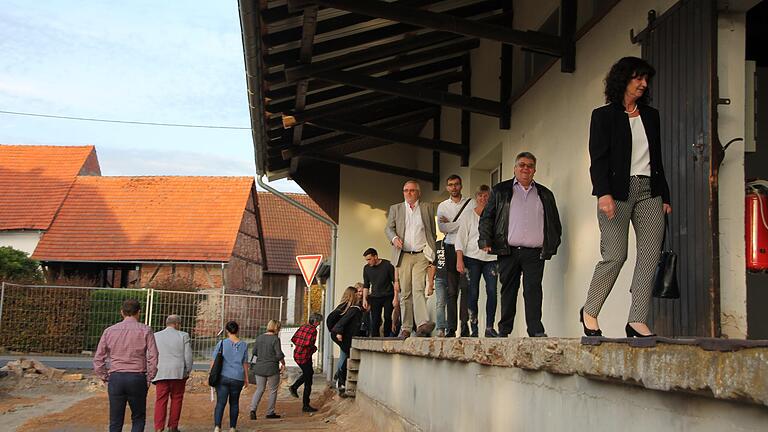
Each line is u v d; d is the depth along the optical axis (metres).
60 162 41.31
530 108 9.98
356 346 12.10
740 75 5.52
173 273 36.53
